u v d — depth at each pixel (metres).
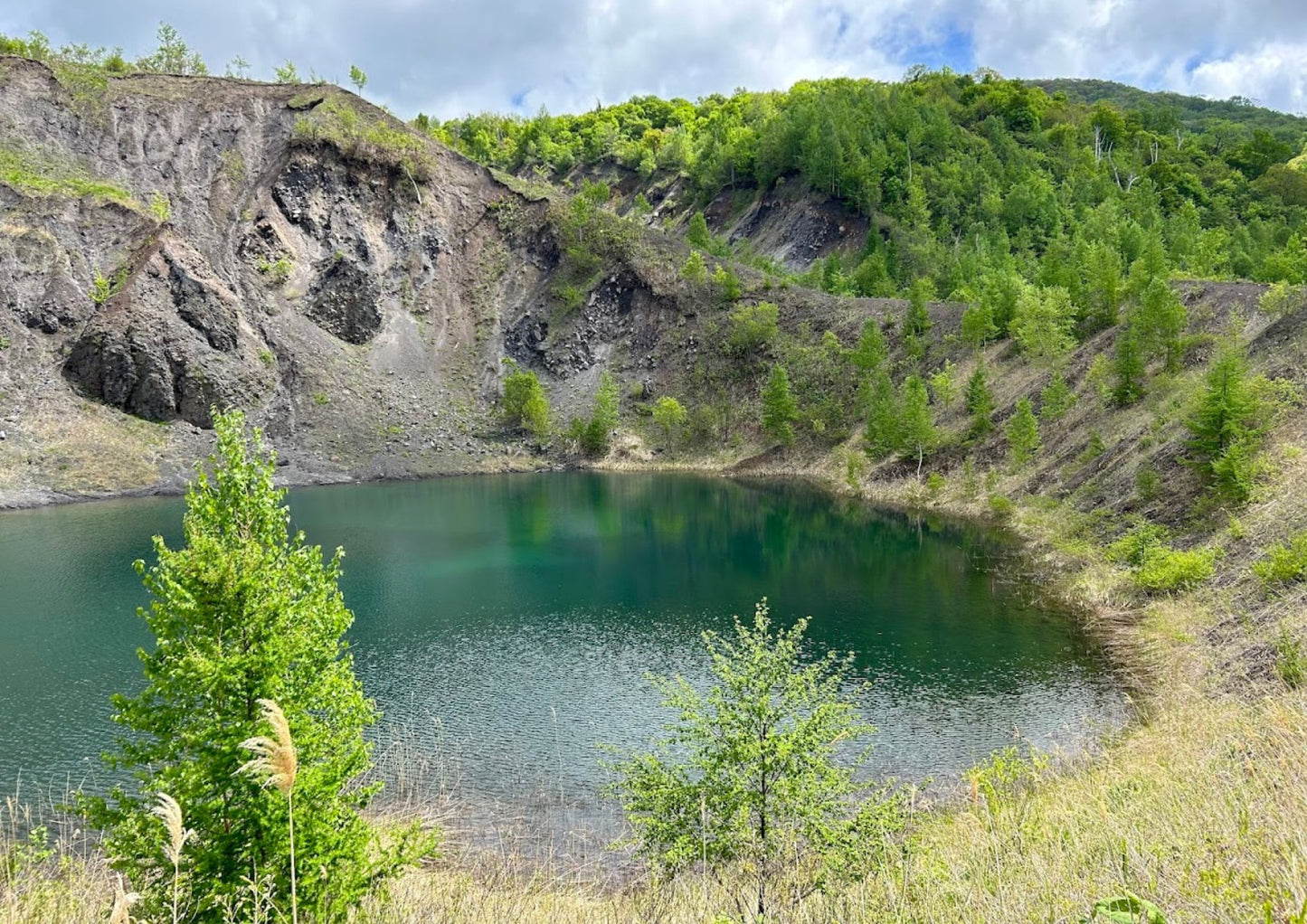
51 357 76.94
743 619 37.72
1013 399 68.25
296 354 91.06
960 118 143.62
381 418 90.88
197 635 10.36
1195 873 7.30
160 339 80.19
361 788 11.85
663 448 93.38
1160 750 19.95
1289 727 12.84
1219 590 31.69
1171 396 51.47
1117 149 138.12
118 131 96.94
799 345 93.94
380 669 31.64
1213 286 63.81
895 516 61.81
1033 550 47.62
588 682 30.41
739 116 170.88
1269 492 35.03
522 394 94.06
